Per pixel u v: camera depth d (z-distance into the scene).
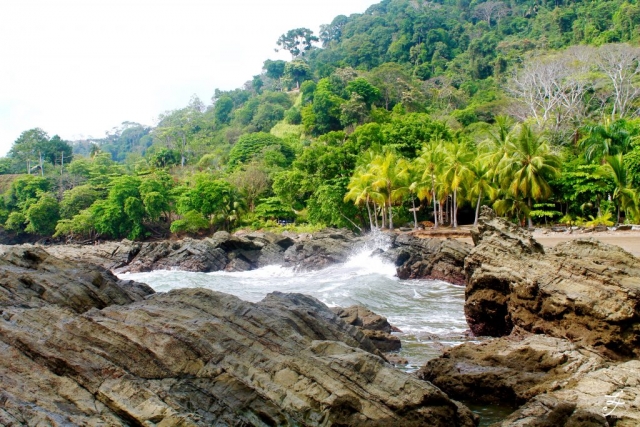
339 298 25.81
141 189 87.62
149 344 9.66
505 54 129.00
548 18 133.00
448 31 159.75
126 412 8.28
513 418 10.16
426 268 33.75
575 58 86.25
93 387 8.63
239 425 8.84
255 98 157.25
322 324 13.05
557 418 9.40
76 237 89.62
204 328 10.32
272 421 9.04
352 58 159.25
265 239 51.34
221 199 81.19
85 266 17.83
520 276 16.59
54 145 135.88
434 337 18.06
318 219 72.00
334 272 38.53
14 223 96.44
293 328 11.66
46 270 15.16
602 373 11.48
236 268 46.59
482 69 130.88
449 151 59.12
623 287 14.16
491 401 12.09
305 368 9.86
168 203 89.31
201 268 46.94
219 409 8.94
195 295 12.26
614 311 13.80
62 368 8.85
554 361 12.57
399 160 64.25
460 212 69.69
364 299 26.11
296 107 137.88
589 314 14.29
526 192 52.09
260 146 110.06
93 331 9.73
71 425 7.72
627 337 13.62
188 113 161.88
